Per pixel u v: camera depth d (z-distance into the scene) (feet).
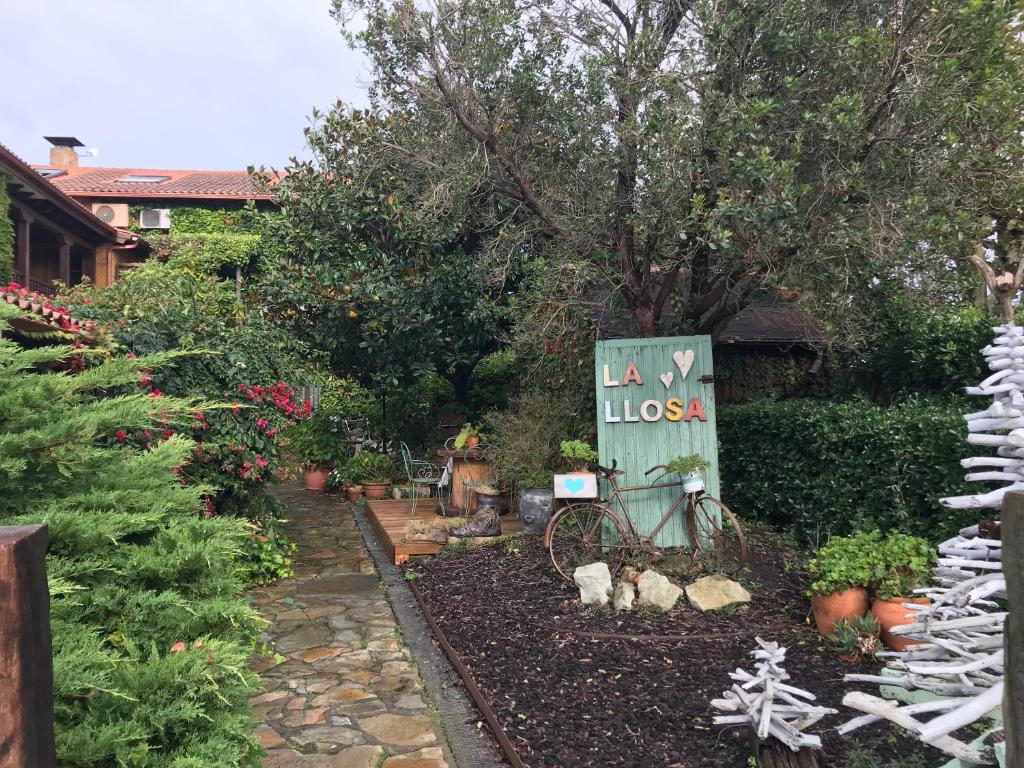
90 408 9.27
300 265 31.42
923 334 22.66
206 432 21.26
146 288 31.99
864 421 18.60
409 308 30.30
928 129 18.04
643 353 21.07
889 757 9.84
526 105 23.58
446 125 25.88
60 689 6.28
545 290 22.74
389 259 30.53
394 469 38.52
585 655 14.35
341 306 30.71
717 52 19.19
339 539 28.09
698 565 18.67
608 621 15.99
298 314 32.24
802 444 20.77
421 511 30.07
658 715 11.69
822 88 19.36
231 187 65.72
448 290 30.45
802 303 20.11
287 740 11.62
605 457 20.88
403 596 19.85
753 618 15.81
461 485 27.78
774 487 22.29
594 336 24.98
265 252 34.60
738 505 24.35
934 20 17.44
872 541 14.87
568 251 23.30
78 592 7.78
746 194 18.45
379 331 31.53
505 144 24.06
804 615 15.83
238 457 21.95
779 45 18.57
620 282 22.65
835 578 13.97
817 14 19.21
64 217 50.83
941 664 7.57
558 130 22.89
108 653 7.04
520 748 10.93
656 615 16.22
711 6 18.86
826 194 18.48
